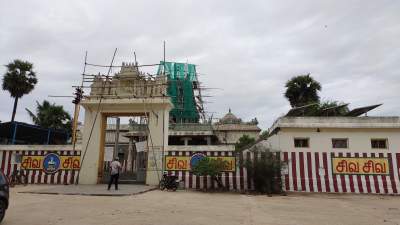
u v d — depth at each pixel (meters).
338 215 11.66
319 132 22.36
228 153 21.91
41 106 43.75
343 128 22.20
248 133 47.22
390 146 21.77
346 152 21.91
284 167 21.09
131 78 23.48
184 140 37.94
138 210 11.48
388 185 21.06
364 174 21.41
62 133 36.34
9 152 23.73
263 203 15.08
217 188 21.31
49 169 23.09
